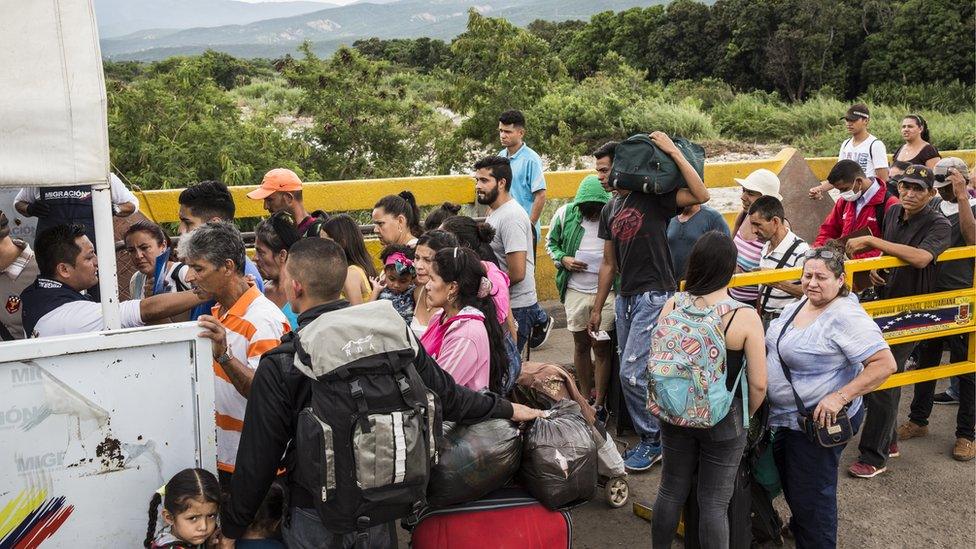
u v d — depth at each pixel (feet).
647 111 88.99
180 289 14.90
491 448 11.57
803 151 83.20
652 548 14.32
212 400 10.66
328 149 43.42
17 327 15.72
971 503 17.08
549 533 12.30
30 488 9.80
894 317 17.92
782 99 124.06
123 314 11.88
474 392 11.61
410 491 9.62
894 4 118.83
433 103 78.23
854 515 16.61
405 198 19.56
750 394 12.94
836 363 13.93
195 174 33.53
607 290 18.57
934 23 112.37
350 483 9.36
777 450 14.64
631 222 16.84
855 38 122.72
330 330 9.65
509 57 49.90
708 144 85.81
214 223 12.08
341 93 43.88
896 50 115.96
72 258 12.17
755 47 124.36
